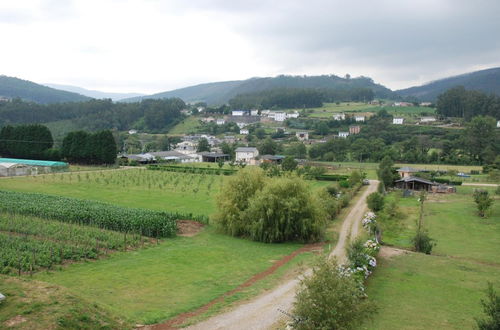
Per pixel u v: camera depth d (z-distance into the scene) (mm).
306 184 48844
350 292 19359
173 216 51375
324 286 19031
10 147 130875
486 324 17281
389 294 29391
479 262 40000
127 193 77000
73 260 33844
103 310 22484
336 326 18250
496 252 43875
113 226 45844
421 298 28734
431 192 89000
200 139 190000
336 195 74812
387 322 24266
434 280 32906
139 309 24031
